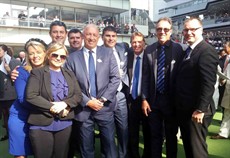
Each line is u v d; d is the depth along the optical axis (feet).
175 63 9.72
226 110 15.03
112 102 9.76
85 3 67.72
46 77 8.19
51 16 67.46
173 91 9.78
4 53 15.93
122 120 10.96
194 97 8.57
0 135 16.28
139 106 11.32
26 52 8.73
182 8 131.85
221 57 17.60
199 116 8.22
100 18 75.61
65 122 8.39
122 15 78.43
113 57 10.08
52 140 8.20
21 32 54.90
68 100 8.30
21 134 8.29
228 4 103.76
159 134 10.33
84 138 9.44
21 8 62.49
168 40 10.09
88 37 9.45
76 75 9.32
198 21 8.64
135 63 11.39
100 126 9.72
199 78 8.38
